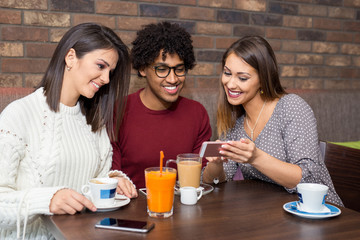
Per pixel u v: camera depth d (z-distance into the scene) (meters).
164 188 1.00
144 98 1.71
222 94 1.67
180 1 2.40
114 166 1.60
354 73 3.00
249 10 2.59
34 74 2.14
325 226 0.97
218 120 1.71
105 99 1.45
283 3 2.68
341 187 1.77
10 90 1.79
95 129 1.44
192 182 1.26
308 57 2.82
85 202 1.05
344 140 2.64
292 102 1.54
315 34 2.82
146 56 1.54
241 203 1.15
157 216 1.02
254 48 1.50
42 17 2.11
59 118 1.33
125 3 2.27
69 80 1.34
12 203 1.09
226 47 2.55
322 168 1.56
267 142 1.57
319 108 2.54
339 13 2.88
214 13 2.49
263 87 1.55
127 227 0.93
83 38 1.28
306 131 1.48
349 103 2.64
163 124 1.71
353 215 1.05
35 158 1.27
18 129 1.23
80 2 2.18
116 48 1.34
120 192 1.22
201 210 1.08
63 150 1.31
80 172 1.35
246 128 1.67
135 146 1.68
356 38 2.97
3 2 2.04
